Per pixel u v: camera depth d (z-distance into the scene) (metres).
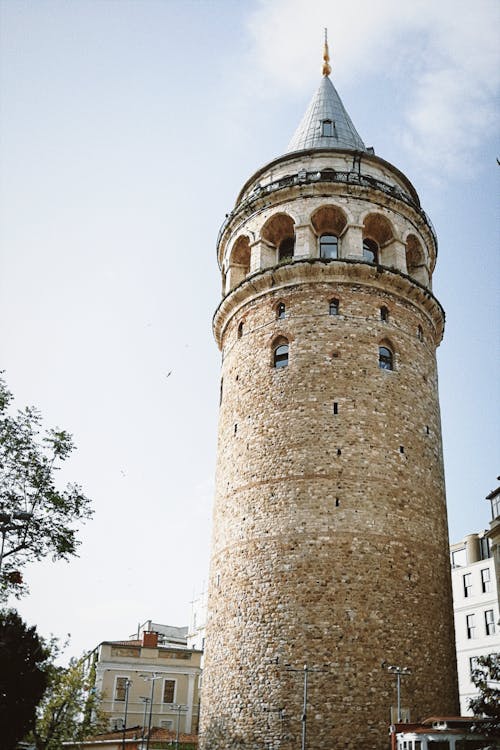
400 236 46.41
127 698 66.69
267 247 47.06
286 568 36.75
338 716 33.50
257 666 35.50
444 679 36.94
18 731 28.92
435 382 45.94
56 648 50.94
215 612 39.28
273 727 33.88
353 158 48.88
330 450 38.97
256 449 40.56
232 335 46.25
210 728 36.75
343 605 35.62
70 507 35.59
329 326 42.25
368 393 40.78
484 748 29.02
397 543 37.88
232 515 40.19
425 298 45.59
